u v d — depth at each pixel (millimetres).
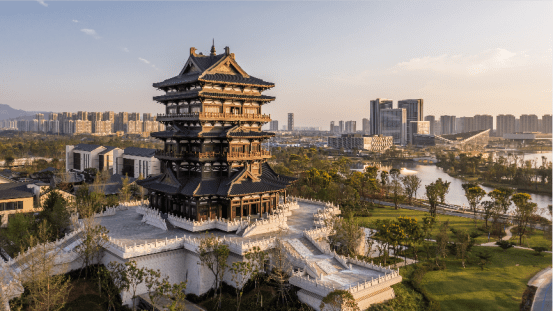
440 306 60875
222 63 76438
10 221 77875
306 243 68688
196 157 73125
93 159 187750
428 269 74250
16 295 54688
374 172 173250
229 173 75438
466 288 67250
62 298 55625
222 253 55938
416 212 127312
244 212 75875
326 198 121125
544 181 189625
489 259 80875
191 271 63781
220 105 76125
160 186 78125
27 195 110438
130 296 58219
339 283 55156
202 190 72250
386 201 148875
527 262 79375
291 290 56469
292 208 90125
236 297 58594
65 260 62125
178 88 79250
